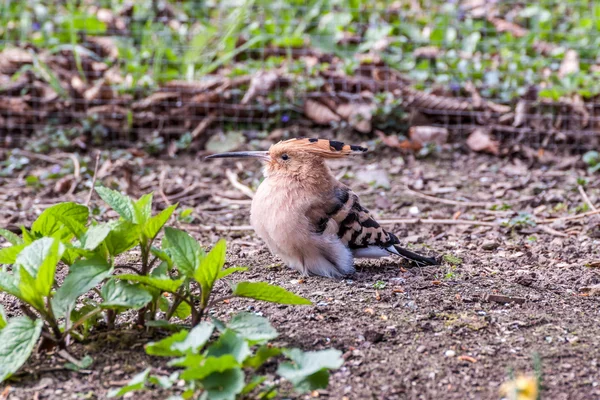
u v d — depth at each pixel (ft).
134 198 40.24
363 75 50.19
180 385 20.99
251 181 42.73
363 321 24.94
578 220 36.99
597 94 47.14
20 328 20.66
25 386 21.02
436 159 45.03
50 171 43.01
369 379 21.67
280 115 47.57
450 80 48.96
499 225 36.37
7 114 47.57
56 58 51.29
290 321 24.89
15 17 54.60
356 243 30.09
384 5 57.31
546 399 20.86
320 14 56.03
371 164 44.37
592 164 43.50
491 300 26.91
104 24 53.78
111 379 21.33
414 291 27.68
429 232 36.27
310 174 29.68
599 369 22.26
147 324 22.39
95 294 26.81
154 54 51.34
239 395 19.84
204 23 54.03
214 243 34.60
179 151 46.09
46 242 21.58
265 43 53.57
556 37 54.08
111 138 47.06
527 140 46.03
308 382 19.88
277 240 29.73
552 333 24.41
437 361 22.58
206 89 48.16
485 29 53.57
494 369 22.21
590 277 29.71
